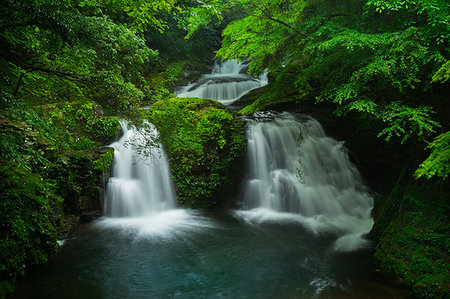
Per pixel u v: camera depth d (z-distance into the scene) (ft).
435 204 17.75
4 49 18.08
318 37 27.58
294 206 29.81
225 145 30.40
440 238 15.72
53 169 20.10
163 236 21.99
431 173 11.99
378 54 21.40
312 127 35.81
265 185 31.12
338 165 33.81
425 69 21.18
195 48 75.25
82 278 15.88
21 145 17.79
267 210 29.48
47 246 16.69
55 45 16.39
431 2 17.12
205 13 27.43
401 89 20.10
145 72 57.11
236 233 23.12
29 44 17.70
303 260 18.63
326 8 30.04
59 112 25.62
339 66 26.43
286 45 34.37
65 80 20.17
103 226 22.81
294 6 32.32
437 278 13.84
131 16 30.48
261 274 16.85
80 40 16.30
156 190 27.63
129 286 15.39
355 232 23.84
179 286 15.52
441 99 22.12
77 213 22.38
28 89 21.95
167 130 25.98
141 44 21.35
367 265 17.72
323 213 28.78
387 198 24.52
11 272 13.39
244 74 68.33
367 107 21.35
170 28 66.08
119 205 24.97
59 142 22.61
